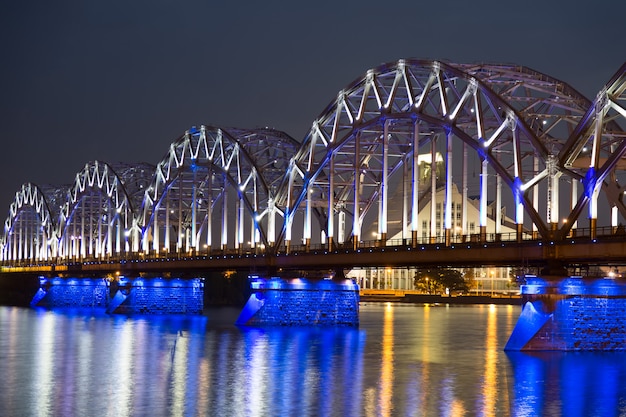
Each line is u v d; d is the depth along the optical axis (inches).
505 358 3326.8
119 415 2453.2
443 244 3718.0
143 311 6476.4
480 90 3595.0
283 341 4136.3
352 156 4603.8
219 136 5767.7
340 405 2561.5
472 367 3243.1
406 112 4033.0
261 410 2503.7
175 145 6417.3
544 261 3383.4
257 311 4970.5
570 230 3312.0
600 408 2496.3
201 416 2432.3
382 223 4183.1
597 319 3304.6
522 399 2615.7
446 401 2603.3
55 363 3430.1
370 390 2785.4
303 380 2979.8
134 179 7628.0
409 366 3287.4
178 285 6550.2
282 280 4918.8
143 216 6958.7
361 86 4404.5
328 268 4729.3
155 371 3198.8
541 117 3681.1
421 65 3951.8
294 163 4884.4
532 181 3346.5
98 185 7859.3
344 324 4926.2
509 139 3880.4
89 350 3843.5
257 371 3179.1
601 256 3070.9
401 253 3959.2
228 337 4320.9
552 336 3307.1
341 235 4945.9
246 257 5221.5
